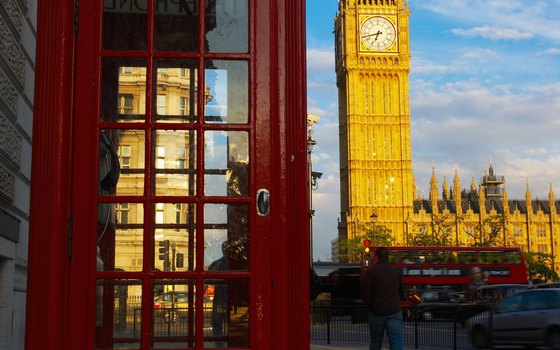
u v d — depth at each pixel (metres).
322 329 22.28
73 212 4.01
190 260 4.11
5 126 4.02
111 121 4.12
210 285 4.06
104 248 4.06
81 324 3.93
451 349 19.86
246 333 4.06
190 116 4.19
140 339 4.00
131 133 4.13
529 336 17.03
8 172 4.17
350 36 117.06
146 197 4.06
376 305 10.16
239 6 4.26
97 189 4.04
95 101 4.09
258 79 4.21
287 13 4.29
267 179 4.16
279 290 4.08
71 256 3.97
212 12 4.23
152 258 4.07
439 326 20.47
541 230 136.00
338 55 125.62
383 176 114.75
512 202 142.25
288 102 4.23
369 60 116.31
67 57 4.09
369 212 113.94
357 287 43.75
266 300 4.07
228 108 4.20
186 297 4.06
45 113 4.04
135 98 4.14
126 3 4.16
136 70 4.14
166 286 4.05
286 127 4.22
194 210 4.13
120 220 4.09
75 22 4.12
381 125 115.69
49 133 4.03
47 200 3.99
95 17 4.12
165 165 4.13
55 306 3.91
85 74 4.09
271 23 4.26
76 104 4.07
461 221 130.75
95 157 4.05
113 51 4.12
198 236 4.08
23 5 4.50
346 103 118.25
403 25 116.75
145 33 4.17
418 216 129.50
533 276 117.56
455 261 42.59
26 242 4.90
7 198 4.14
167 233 4.11
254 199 4.14
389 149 115.31
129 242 4.07
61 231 3.98
